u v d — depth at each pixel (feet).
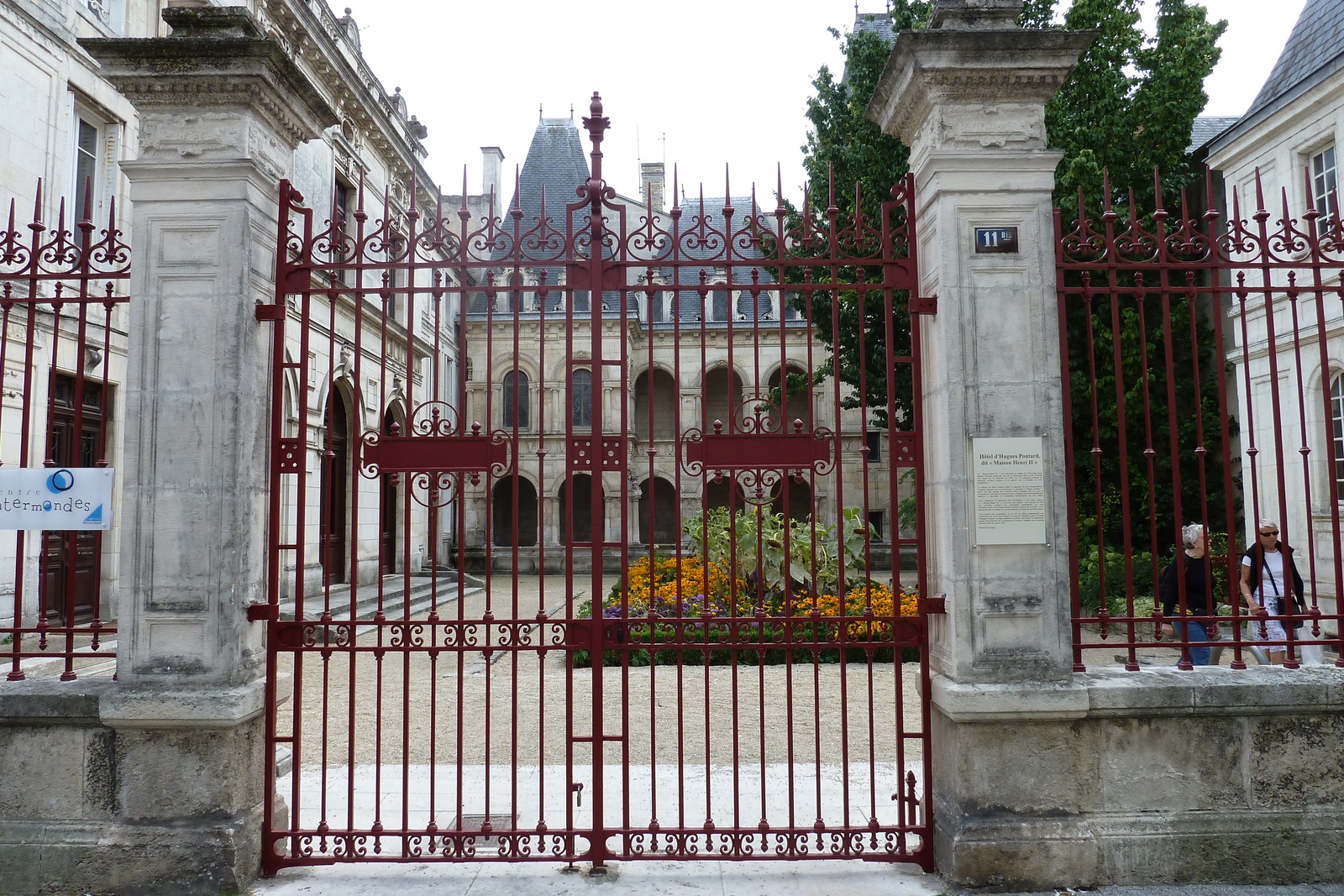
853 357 53.72
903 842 13.64
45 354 31.94
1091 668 13.96
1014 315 13.44
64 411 33.27
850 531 34.73
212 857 12.75
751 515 35.01
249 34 13.75
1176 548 13.93
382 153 58.75
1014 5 13.82
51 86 33.50
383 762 20.31
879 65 51.34
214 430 13.30
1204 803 13.12
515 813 13.56
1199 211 51.78
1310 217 13.55
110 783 13.10
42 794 13.14
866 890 12.83
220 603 13.12
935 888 12.87
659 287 13.89
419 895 12.77
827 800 17.04
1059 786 13.01
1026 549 13.23
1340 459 36.32
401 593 51.96
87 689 13.20
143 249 13.51
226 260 13.47
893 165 49.55
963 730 13.03
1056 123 47.29
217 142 13.52
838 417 13.76
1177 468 13.84
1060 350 13.65
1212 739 13.21
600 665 13.65
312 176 47.24
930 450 14.55
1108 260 13.67
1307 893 12.55
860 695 26.48
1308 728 13.25
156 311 13.46
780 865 13.80
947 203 13.58
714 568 33.30
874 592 31.86
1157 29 49.55
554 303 82.12
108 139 37.45
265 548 14.35
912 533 77.00
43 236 32.83
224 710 12.75
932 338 14.14
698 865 13.84
